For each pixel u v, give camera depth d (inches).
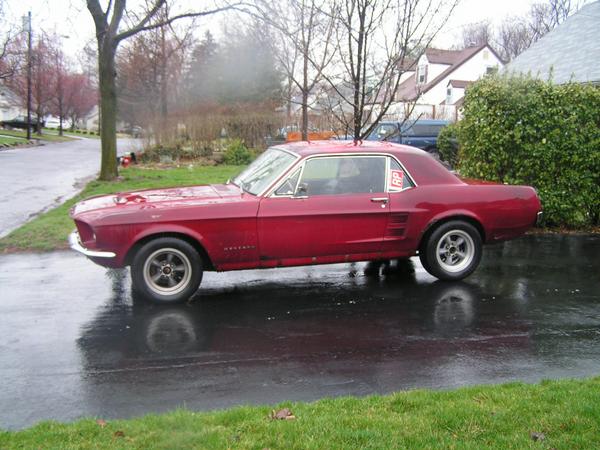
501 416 132.6
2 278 266.5
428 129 928.9
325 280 269.3
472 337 197.8
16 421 138.8
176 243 224.7
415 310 226.7
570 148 370.9
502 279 272.2
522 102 366.0
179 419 132.9
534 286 260.7
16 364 172.7
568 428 127.1
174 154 934.4
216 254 228.8
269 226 230.5
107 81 605.9
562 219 387.5
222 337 196.2
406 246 252.7
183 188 262.2
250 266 235.6
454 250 264.7
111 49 600.4
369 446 118.6
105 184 583.2
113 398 151.1
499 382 161.6
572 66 707.4
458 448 117.6
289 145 263.7
